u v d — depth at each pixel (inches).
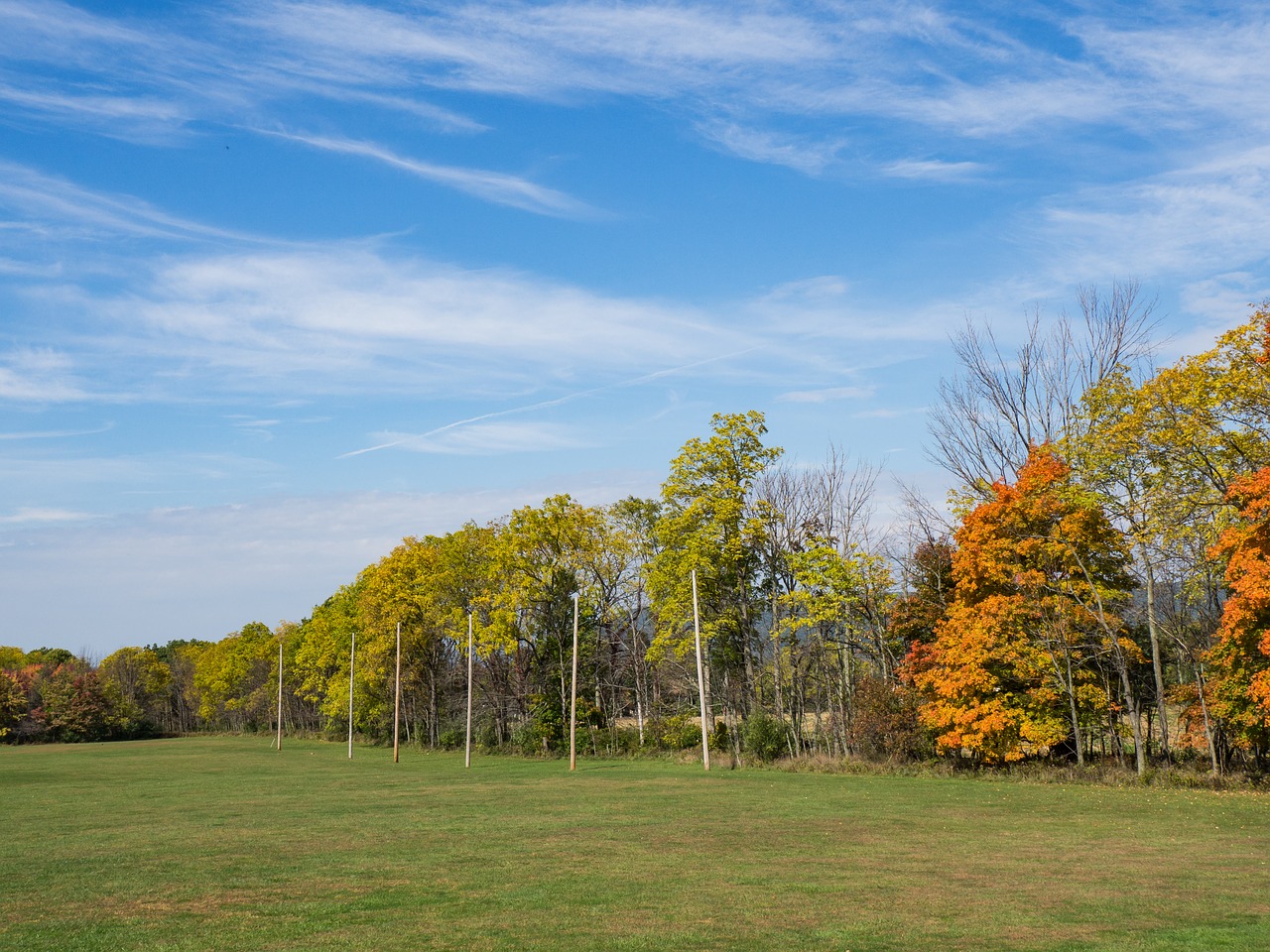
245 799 1664.6
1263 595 1262.3
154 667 7116.1
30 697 5910.4
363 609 3981.3
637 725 3339.1
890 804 1384.1
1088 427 1769.2
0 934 600.4
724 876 796.6
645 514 3427.7
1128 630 1846.7
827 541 2385.6
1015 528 1847.9
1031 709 1813.5
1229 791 1441.9
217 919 638.5
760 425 2608.3
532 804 1471.5
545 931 583.2
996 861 864.9
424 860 906.7
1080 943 530.9
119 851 1016.9
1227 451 1523.1
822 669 2564.0
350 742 3248.0
